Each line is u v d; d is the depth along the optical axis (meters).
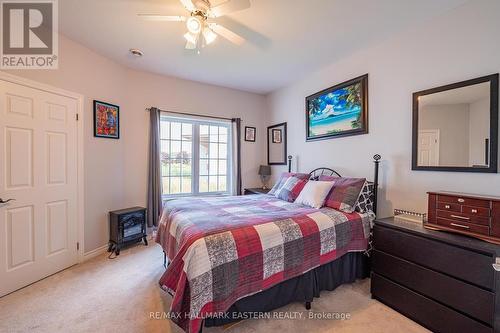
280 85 4.08
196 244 1.42
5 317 1.73
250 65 3.22
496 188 1.75
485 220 1.51
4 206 2.04
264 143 4.70
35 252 2.26
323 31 2.36
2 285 2.01
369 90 2.69
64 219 2.54
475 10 1.87
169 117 3.80
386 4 1.95
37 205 2.29
